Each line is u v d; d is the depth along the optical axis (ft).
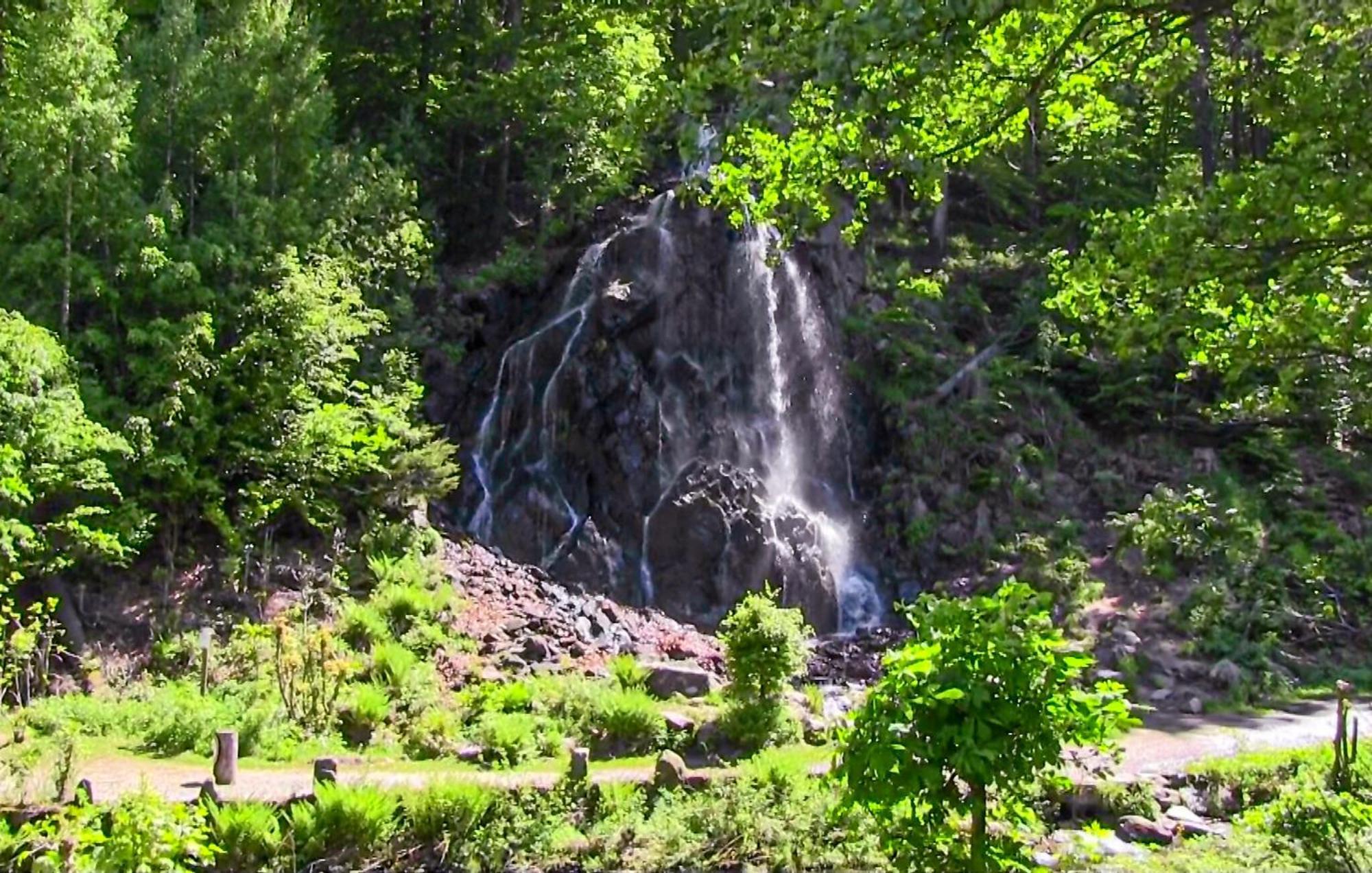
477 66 88.89
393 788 36.96
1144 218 31.73
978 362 89.86
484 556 65.16
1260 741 50.62
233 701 46.16
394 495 61.31
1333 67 28.50
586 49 84.12
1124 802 39.34
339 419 57.88
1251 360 31.40
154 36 67.21
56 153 55.88
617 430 74.59
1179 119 108.58
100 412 53.36
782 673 46.75
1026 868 20.44
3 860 28.32
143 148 63.52
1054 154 104.63
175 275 56.24
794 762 40.37
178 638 51.44
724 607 69.97
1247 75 33.27
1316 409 72.28
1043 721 19.85
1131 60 34.04
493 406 74.28
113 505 54.85
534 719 46.39
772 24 25.77
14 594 51.31
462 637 54.75
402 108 88.53
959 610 20.30
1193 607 69.56
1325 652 68.49
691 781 39.24
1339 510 81.41
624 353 76.64
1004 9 23.89
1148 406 87.61
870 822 35.88
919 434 84.28
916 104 27.20
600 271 79.36
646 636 62.64
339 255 65.51
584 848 36.27
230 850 33.24
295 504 58.65
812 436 83.51
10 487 45.03
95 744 42.65
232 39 67.72
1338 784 39.96
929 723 20.20
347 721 45.91
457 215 89.10
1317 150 27.76
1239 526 74.59
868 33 22.03
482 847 35.70
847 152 28.14
